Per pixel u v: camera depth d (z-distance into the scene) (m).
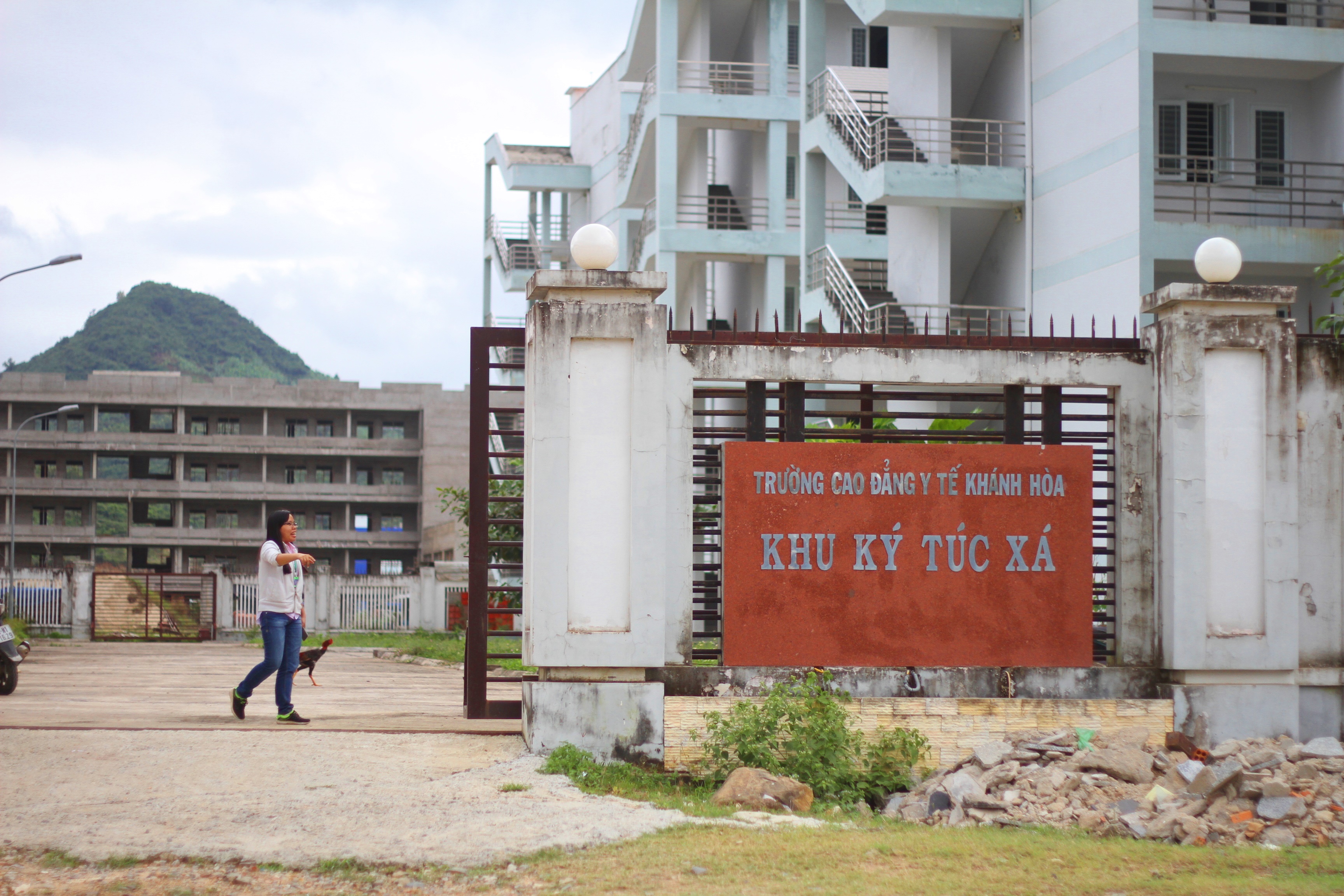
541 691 9.48
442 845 6.99
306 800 7.86
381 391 73.94
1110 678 10.16
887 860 7.06
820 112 26.64
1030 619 10.12
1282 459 10.30
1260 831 8.26
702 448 10.39
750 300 32.69
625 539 9.63
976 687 10.02
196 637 31.44
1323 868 7.29
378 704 14.02
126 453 71.56
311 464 73.44
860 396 10.36
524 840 7.16
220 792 8.00
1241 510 10.27
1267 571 10.22
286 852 6.79
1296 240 20.44
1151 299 10.53
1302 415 10.59
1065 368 10.41
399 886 6.41
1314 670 10.38
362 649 27.83
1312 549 10.55
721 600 10.04
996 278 24.45
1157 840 8.28
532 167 50.91
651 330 9.68
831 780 9.14
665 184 30.45
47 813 7.39
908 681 9.92
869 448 10.05
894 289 26.64
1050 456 10.25
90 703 13.11
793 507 9.95
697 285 33.84
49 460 70.88
